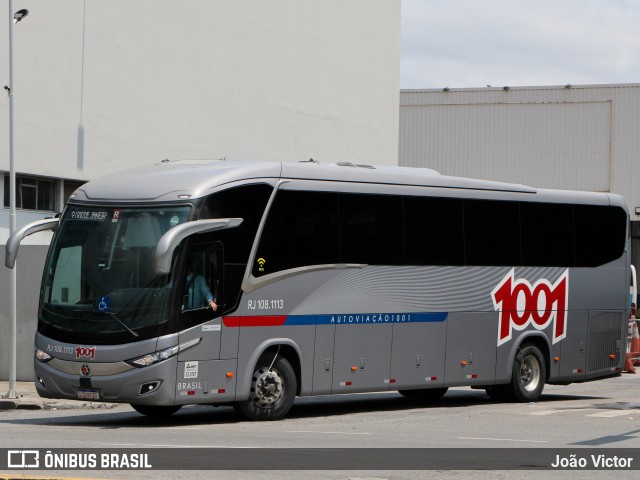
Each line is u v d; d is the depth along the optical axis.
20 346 31.12
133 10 42.31
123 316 20.00
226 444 16.75
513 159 83.00
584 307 28.30
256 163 21.78
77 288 20.53
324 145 54.25
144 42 42.91
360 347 23.19
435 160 84.69
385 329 23.66
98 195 21.12
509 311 26.41
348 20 56.12
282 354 22.08
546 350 27.56
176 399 20.00
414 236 24.34
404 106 85.31
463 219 25.44
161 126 43.81
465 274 25.41
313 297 22.30
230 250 20.88
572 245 28.03
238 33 48.44
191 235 20.31
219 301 20.66
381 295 23.58
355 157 56.66
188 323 20.19
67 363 20.28
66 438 17.48
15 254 21.27
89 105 40.12
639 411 24.73
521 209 26.81
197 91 45.88
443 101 84.50
